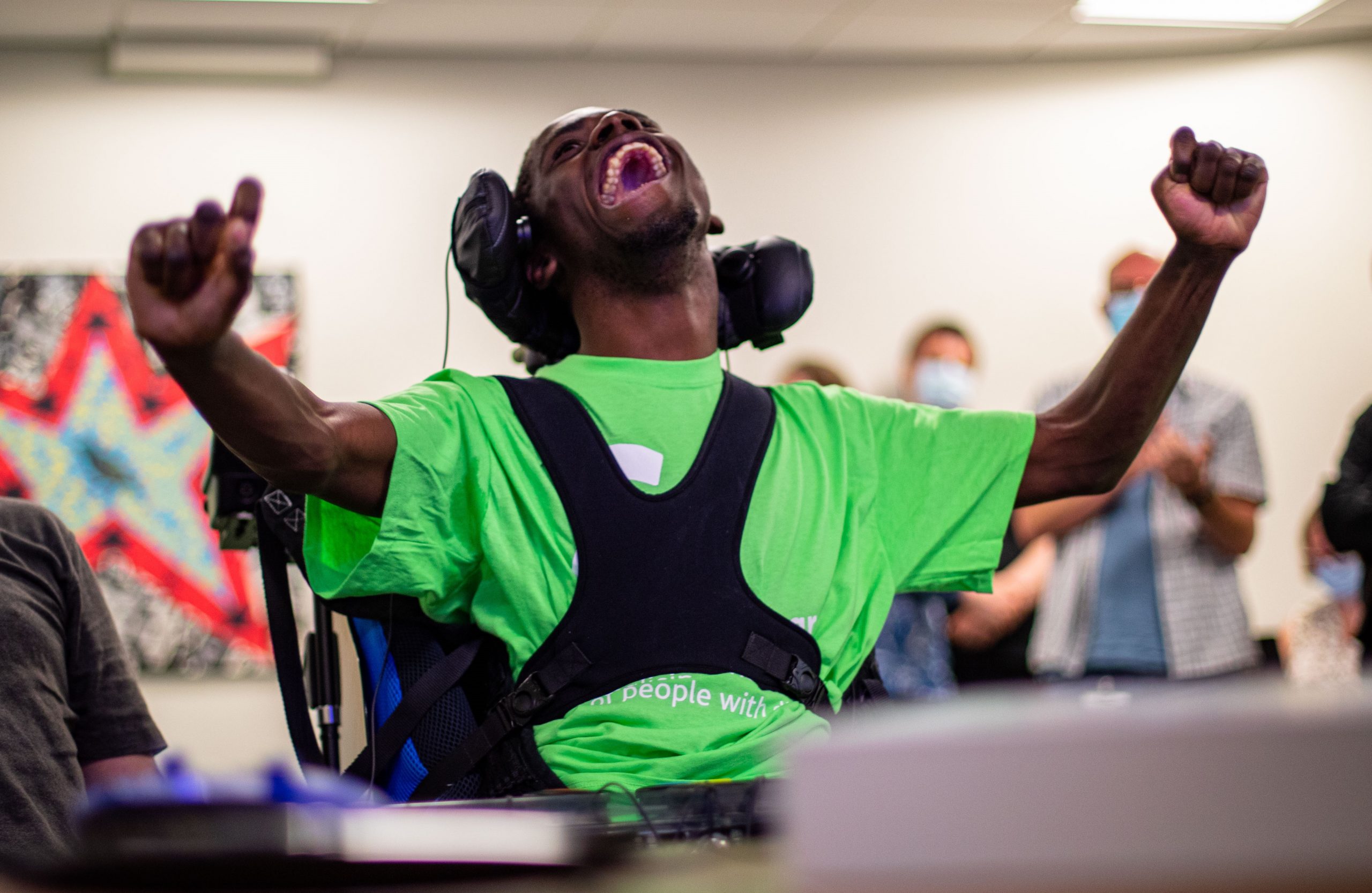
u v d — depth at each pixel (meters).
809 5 4.17
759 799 0.67
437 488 1.08
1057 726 0.26
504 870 0.44
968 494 1.27
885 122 4.63
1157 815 0.25
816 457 1.23
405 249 4.30
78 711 1.48
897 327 4.55
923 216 4.61
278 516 1.13
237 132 4.25
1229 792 0.25
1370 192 4.62
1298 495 4.48
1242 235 1.15
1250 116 4.67
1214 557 3.33
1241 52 4.68
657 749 1.05
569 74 4.50
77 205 4.13
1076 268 4.63
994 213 4.63
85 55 4.20
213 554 3.96
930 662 3.22
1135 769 0.26
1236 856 0.25
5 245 4.07
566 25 4.25
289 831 0.40
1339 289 4.58
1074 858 0.26
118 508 3.94
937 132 4.64
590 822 0.61
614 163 1.25
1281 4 4.37
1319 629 4.08
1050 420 1.30
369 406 1.07
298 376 4.17
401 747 1.09
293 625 1.13
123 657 1.53
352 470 1.04
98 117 4.18
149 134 4.20
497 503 1.12
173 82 4.23
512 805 0.67
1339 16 4.46
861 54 4.59
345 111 4.33
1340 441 4.52
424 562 1.08
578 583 1.09
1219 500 3.31
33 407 3.95
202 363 0.83
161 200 4.18
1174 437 3.29
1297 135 4.66
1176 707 0.27
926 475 1.28
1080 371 3.77
